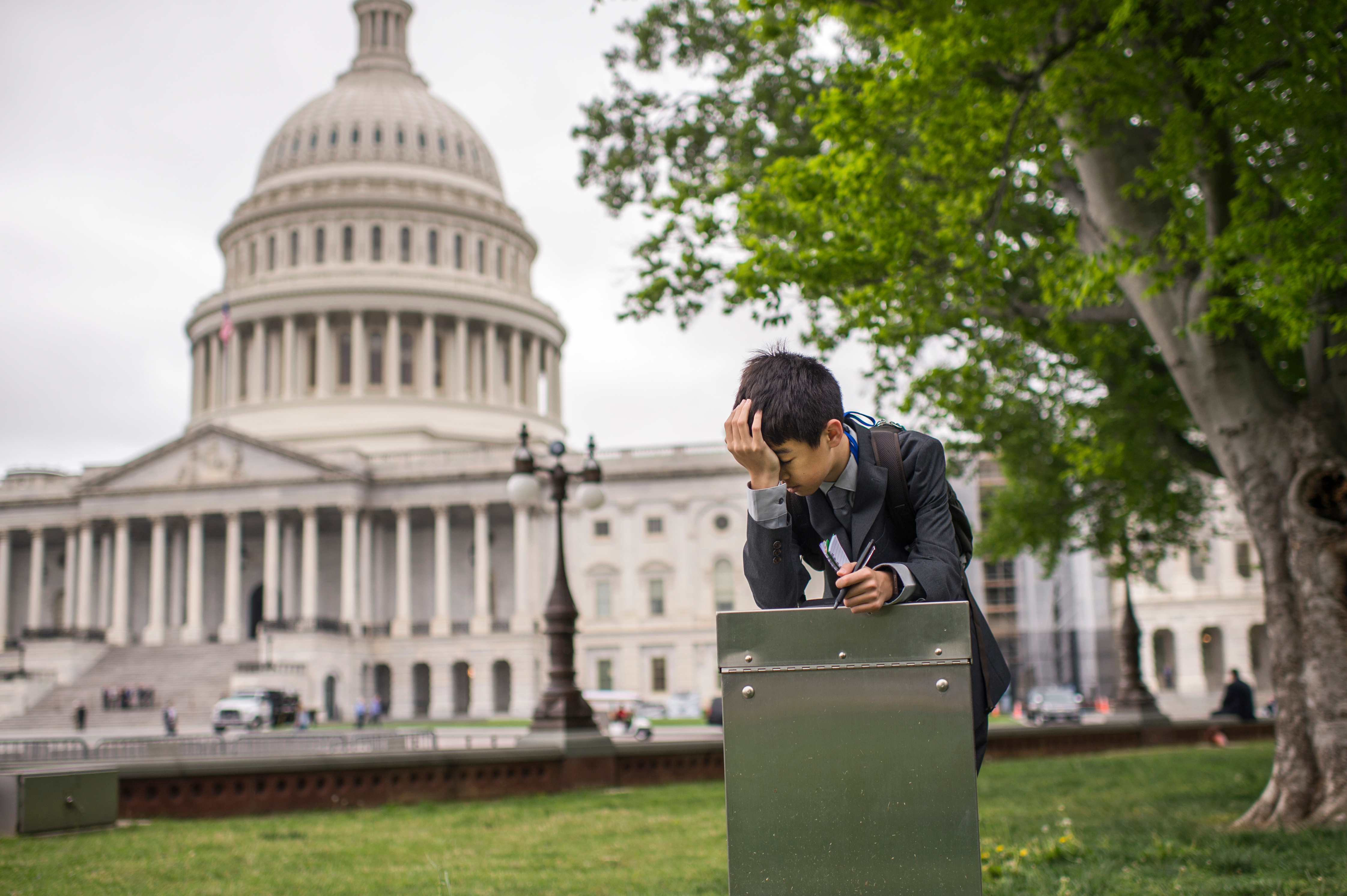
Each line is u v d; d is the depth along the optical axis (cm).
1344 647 1078
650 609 8319
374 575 8619
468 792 1722
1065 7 1183
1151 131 1290
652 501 8425
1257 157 1220
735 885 299
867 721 301
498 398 9919
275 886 884
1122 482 2409
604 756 1872
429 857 1037
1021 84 1264
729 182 1670
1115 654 7725
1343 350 1069
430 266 9856
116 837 1243
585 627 8331
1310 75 1099
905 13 1242
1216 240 1110
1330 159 1072
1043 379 2225
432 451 8438
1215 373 1173
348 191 9906
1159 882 733
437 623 8188
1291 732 1102
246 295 9475
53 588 9144
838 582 304
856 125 1369
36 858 1059
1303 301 1048
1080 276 1205
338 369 9588
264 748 3002
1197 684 8356
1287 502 1137
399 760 1650
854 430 364
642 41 2141
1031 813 1255
